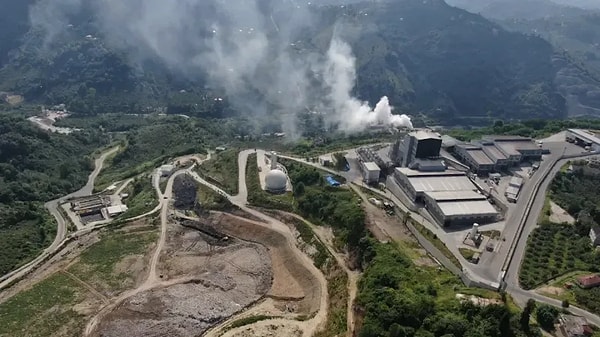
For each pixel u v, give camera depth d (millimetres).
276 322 148750
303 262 177250
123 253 188375
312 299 159500
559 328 117875
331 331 139625
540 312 120438
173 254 188250
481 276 142000
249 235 198750
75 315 152875
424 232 169125
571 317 119312
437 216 178000
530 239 160750
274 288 169250
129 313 153375
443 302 128625
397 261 151375
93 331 145625
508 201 187000
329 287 162000
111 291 165375
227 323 150250
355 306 139125
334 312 147375
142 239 198125
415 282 139875
